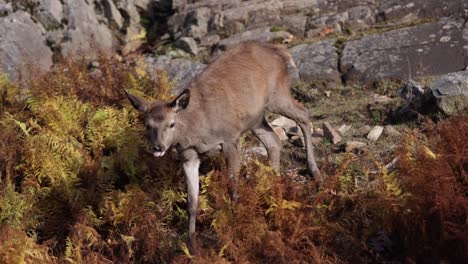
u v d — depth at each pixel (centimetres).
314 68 1498
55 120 1180
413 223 877
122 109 1207
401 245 908
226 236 911
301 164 1211
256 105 1105
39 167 1111
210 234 1029
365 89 1428
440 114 1217
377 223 926
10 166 1134
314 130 1303
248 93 1091
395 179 908
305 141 1170
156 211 1060
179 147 1046
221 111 1052
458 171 887
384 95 1384
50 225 1072
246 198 973
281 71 1161
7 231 968
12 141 1155
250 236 911
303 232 918
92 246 1009
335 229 922
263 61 1134
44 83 1295
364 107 1357
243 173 1078
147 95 1246
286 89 1171
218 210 993
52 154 1127
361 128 1291
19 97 1332
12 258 932
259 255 902
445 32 1492
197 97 1046
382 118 1309
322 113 1376
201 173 1162
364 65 1461
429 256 861
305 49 1579
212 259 871
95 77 1330
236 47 1135
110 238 1041
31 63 1394
